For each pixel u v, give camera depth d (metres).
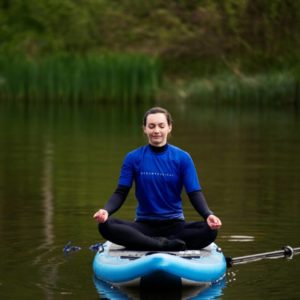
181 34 37.59
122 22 39.94
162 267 7.04
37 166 15.24
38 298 6.85
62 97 33.75
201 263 7.35
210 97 32.31
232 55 35.22
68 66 33.62
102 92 33.50
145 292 7.11
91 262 8.06
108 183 13.16
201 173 14.24
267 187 12.71
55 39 39.78
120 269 7.23
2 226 9.76
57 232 9.43
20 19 41.66
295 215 10.44
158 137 8.03
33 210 10.82
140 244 7.71
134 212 10.62
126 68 33.34
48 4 41.06
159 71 34.00
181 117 26.16
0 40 40.97
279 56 33.38
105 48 38.72
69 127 23.31
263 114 27.52
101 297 6.92
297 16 33.22
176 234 7.98
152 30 39.41
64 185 12.97
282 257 8.33
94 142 19.31
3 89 34.16
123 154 17.02
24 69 33.91
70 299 6.85
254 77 31.98
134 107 31.28
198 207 7.94
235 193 12.15
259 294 6.98
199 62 36.91
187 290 7.16
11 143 19.19
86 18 40.25
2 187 12.80
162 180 7.99
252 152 17.23
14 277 7.50
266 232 9.45
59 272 7.68
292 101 30.78
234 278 7.53
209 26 36.44
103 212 7.64
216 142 19.06
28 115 27.58
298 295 6.95
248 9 34.72
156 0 40.28
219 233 9.41
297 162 15.70
